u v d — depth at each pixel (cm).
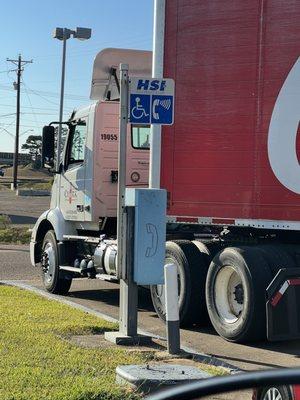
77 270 1012
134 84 689
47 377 520
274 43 715
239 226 748
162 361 606
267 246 749
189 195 780
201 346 729
